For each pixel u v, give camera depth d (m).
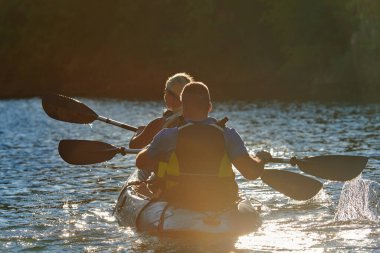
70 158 20.91
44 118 75.56
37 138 51.88
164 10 156.12
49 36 168.50
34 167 34.31
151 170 22.94
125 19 158.75
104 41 164.50
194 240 17.34
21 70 171.38
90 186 28.08
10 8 173.75
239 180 27.39
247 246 16.81
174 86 21.56
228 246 16.80
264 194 24.39
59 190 27.16
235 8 145.38
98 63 163.62
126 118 73.38
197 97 18.48
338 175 19.86
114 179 29.84
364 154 35.19
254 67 144.12
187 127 18.50
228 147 18.53
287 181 19.61
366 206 21.55
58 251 17.28
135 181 22.02
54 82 168.75
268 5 139.12
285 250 16.56
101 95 134.38
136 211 19.38
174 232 17.66
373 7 116.50
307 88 120.75
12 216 21.95
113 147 20.98
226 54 147.25
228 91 122.94
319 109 73.56
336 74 124.25
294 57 130.75
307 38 130.75
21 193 26.58
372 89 109.00
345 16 124.50
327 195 23.97
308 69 132.00
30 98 133.62
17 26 173.88
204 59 149.25
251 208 18.92
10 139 51.41
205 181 18.42
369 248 16.77
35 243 18.16
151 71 157.25
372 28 117.50
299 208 21.80
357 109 71.31
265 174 19.66
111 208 23.14
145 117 74.44
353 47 121.06
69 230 19.61
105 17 164.62
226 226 17.70
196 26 152.12
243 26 145.12
